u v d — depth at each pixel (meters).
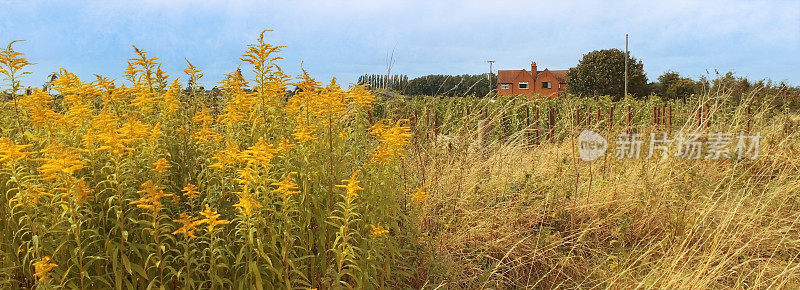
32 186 2.37
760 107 8.30
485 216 4.47
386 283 3.18
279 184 2.60
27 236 2.60
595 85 33.72
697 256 3.85
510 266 3.97
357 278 2.81
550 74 45.38
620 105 11.27
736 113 7.22
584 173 5.52
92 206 2.53
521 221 4.52
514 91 45.88
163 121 3.20
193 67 3.67
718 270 3.61
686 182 4.63
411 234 3.44
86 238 2.48
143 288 2.54
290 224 2.66
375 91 6.12
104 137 2.44
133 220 2.38
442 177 4.95
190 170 3.00
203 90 3.73
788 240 4.14
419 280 3.48
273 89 3.22
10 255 2.50
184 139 3.21
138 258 2.63
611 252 3.96
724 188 5.12
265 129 3.18
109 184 2.62
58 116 2.89
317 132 3.16
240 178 2.78
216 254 2.68
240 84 3.32
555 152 6.10
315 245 3.09
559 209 4.60
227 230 2.75
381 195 3.06
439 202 4.45
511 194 4.77
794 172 5.70
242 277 2.62
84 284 2.46
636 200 4.64
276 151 2.65
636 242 4.37
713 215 4.43
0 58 2.90
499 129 8.69
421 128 6.04
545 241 4.07
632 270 3.81
